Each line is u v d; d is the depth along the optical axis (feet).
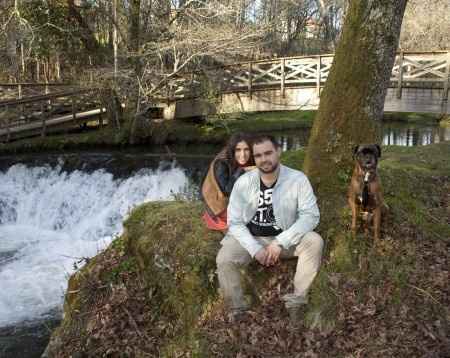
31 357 17.65
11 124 47.65
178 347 12.66
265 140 10.65
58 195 35.91
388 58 14.61
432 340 10.59
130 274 15.76
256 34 44.96
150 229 16.05
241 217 11.45
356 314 11.44
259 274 13.01
